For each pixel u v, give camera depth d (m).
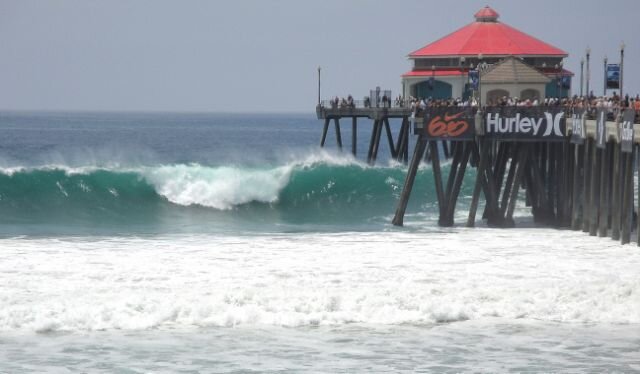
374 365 84.44
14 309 96.25
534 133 161.88
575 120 156.88
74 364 83.69
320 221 182.25
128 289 106.19
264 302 101.38
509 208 166.12
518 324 97.06
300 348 88.81
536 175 169.12
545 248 139.12
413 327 95.81
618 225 144.50
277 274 116.31
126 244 140.88
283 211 197.75
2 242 141.50
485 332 94.25
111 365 83.62
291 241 145.62
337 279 113.31
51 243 140.88
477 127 163.00
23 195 191.00
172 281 111.19
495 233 156.50
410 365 84.50
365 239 148.50
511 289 107.06
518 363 85.19
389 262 125.81
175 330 93.62
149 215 186.12
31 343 89.00
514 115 162.38
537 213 172.12
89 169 195.88
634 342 91.38
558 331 94.75
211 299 101.38
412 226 169.00
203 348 88.44
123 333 92.44
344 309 100.38
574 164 160.25
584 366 84.50
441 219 168.62
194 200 197.88
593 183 150.25
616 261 127.88
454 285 109.56
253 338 91.62
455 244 143.00
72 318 94.56
